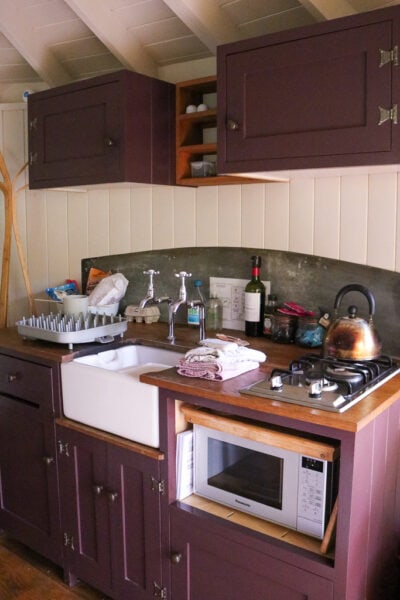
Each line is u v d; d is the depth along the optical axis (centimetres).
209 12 220
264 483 172
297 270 228
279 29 226
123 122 224
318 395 154
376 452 158
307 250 224
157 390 182
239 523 172
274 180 225
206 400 169
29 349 226
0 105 316
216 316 253
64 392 214
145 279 281
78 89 239
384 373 176
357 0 197
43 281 326
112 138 229
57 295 287
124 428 194
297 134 179
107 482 203
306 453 157
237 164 194
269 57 182
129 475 195
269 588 163
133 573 201
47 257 322
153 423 185
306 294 227
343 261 215
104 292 275
